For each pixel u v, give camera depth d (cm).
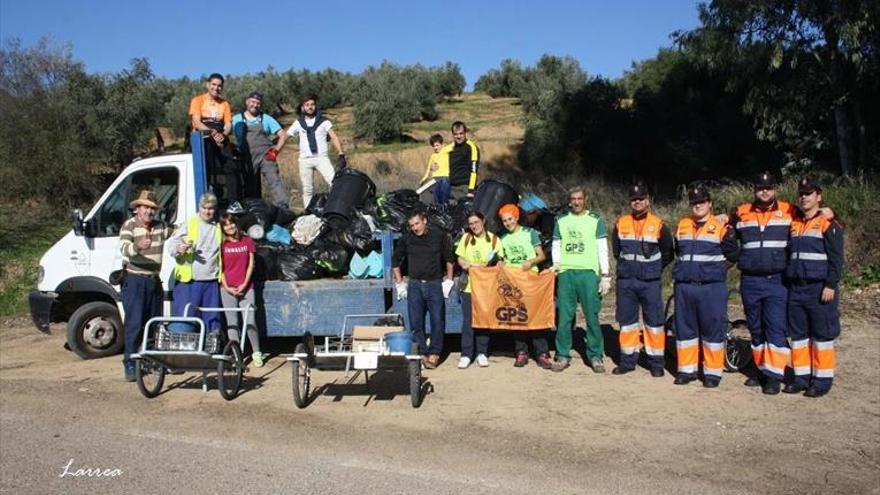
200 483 577
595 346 867
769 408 734
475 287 870
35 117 2103
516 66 5275
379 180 2164
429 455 630
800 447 636
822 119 1894
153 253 870
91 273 978
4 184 2050
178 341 778
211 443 668
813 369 767
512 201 960
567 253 862
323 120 1231
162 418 741
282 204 1120
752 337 801
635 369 881
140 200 862
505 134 3650
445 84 5075
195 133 955
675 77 3078
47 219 1995
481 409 747
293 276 912
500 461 615
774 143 2372
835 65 1698
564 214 874
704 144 2858
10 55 2170
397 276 884
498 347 1009
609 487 563
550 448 641
